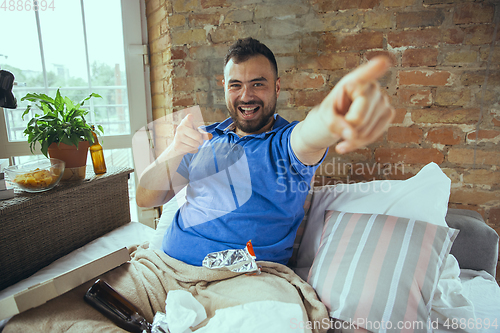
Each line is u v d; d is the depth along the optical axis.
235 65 0.91
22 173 0.92
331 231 0.93
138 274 0.79
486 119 1.01
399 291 0.71
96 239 1.14
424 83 1.04
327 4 1.08
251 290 0.71
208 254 0.80
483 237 0.91
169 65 1.29
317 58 1.12
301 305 0.70
